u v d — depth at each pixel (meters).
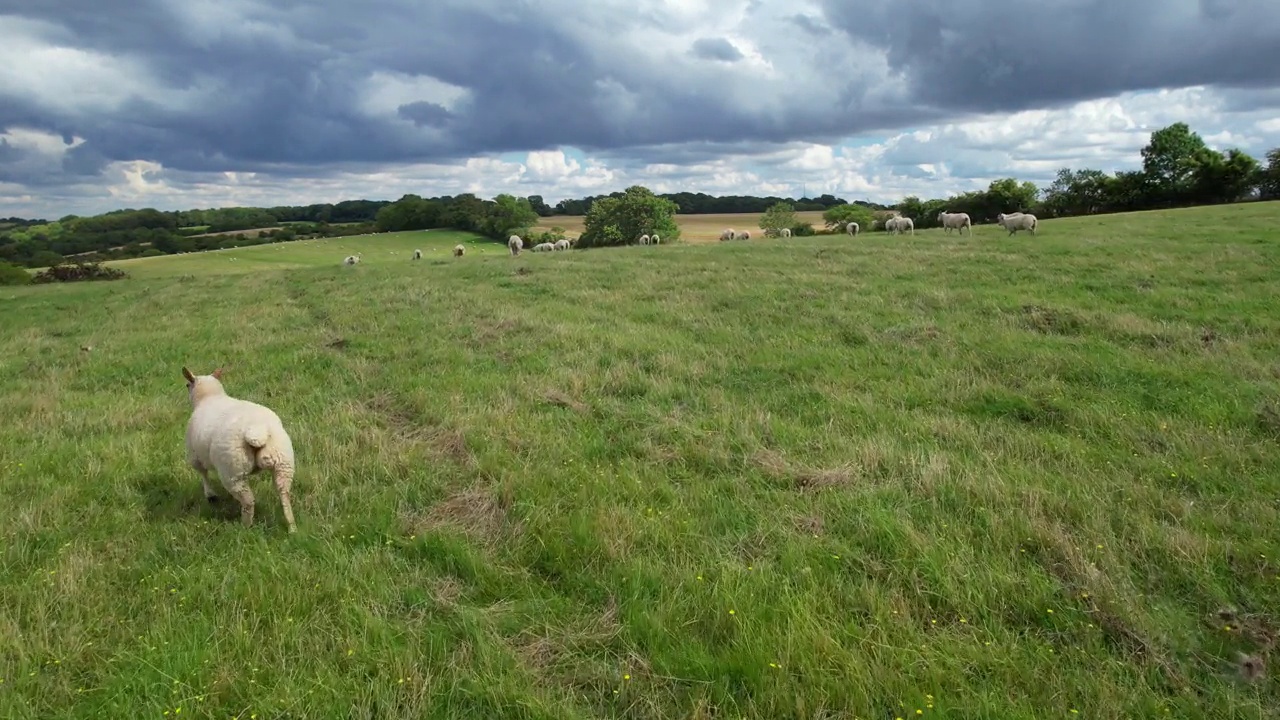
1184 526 5.38
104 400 10.30
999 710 3.58
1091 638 4.18
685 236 86.44
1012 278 17.25
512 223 94.06
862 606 4.51
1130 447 6.99
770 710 3.65
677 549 5.27
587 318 14.80
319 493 6.46
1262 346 10.31
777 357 10.99
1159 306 13.38
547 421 8.26
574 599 4.75
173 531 5.82
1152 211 44.22
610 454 7.33
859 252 24.28
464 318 15.40
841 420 8.10
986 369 9.86
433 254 65.94
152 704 3.75
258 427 5.78
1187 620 4.34
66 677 4.04
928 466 6.47
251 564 5.13
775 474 6.55
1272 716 3.59
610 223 82.94
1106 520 5.44
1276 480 6.04
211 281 28.02
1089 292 14.97
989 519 5.46
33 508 6.16
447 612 4.61
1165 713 3.61
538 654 4.20
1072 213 71.06
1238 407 7.75
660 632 4.21
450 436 7.86
